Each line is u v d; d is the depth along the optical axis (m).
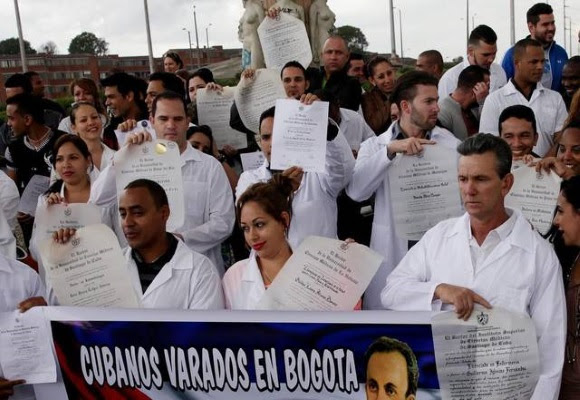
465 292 2.94
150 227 3.38
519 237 3.01
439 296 3.01
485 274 3.03
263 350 3.15
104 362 3.29
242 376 3.19
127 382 3.29
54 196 4.13
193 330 3.18
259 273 3.40
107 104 6.59
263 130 4.42
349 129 5.87
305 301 3.19
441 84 7.57
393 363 3.04
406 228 4.09
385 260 4.41
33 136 6.31
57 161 4.73
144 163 4.15
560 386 3.06
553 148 4.96
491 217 3.05
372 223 4.86
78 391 3.33
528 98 5.91
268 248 3.33
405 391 3.04
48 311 3.28
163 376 3.25
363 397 3.11
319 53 9.23
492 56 7.12
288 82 5.98
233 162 6.46
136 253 3.48
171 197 4.13
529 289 2.96
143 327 3.22
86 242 3.37
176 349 3.22
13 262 3.41
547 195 3.63
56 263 3.35
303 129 4.02
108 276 3.36
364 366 3.09
